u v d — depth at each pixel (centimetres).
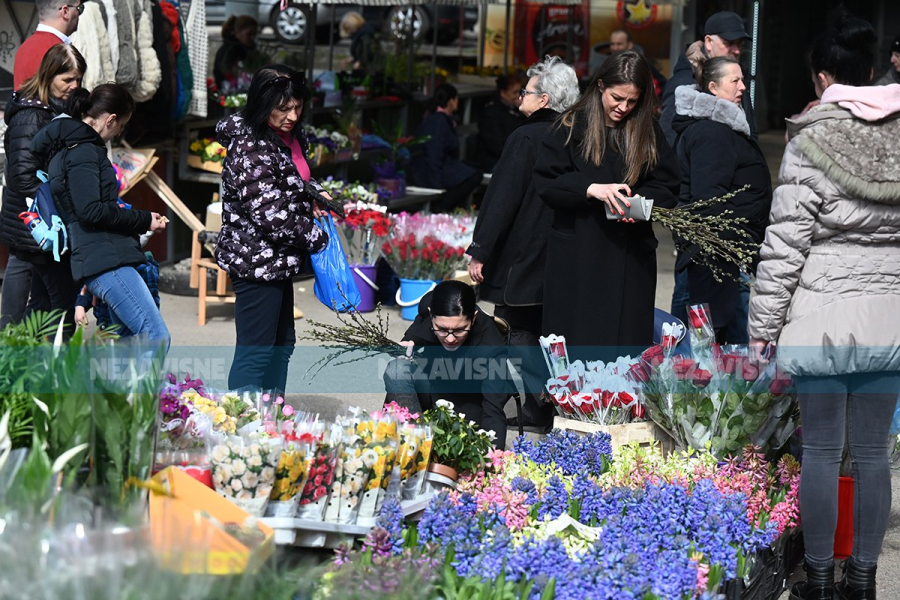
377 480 577
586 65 2342
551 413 826
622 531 565
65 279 871
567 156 720
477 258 812
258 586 412
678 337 749
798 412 709
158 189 1270
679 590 514
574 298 729
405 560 486
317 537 565
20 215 809
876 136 578
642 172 720
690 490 641
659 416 712
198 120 1422
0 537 383
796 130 606
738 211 868
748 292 985
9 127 852
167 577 381
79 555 381
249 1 1888
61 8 977
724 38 1068
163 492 484
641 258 734
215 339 1142
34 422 490
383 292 1351
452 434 640
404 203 1620
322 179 1630
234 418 636
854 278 593
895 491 809
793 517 655
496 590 489
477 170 1730
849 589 627
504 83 1809
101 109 782
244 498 539
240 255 782
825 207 586
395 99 1820
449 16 2495
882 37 3359
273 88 757
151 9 1213
